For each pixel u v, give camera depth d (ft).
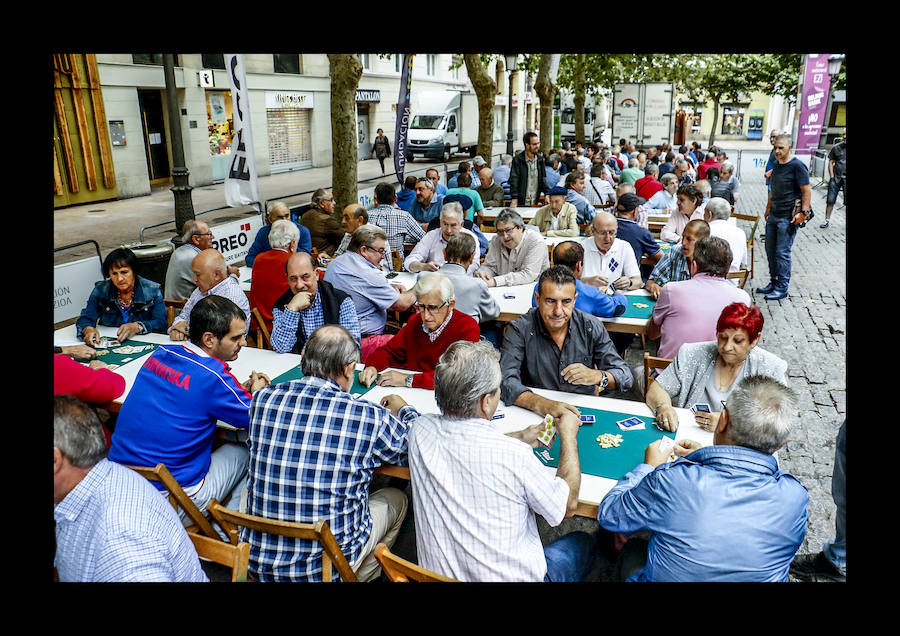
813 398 17.25
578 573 8.21
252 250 22.81
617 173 51.44
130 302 14.78
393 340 13.16
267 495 8.18
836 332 22.52
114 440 9.70
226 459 10.41
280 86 75.15
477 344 7.79
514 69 43.62
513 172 35.42
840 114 62.13
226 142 69.10
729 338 9.91
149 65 56.65
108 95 53.11
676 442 9.34
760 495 6.74
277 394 8.42
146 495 6.64
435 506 7.40
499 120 133.69
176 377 9.53
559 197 25.12
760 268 32.30
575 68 71.82
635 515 7.32
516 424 10.01
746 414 6.90
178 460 9.59
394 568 6.91
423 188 28.55
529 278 18.80
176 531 6.79
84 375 10.48
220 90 66.80
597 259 18.48
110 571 6.28
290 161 80.69
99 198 53.78
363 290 16.10
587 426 10.05
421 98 96.63
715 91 101.09
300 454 8.08
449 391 7.45
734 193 38.19
